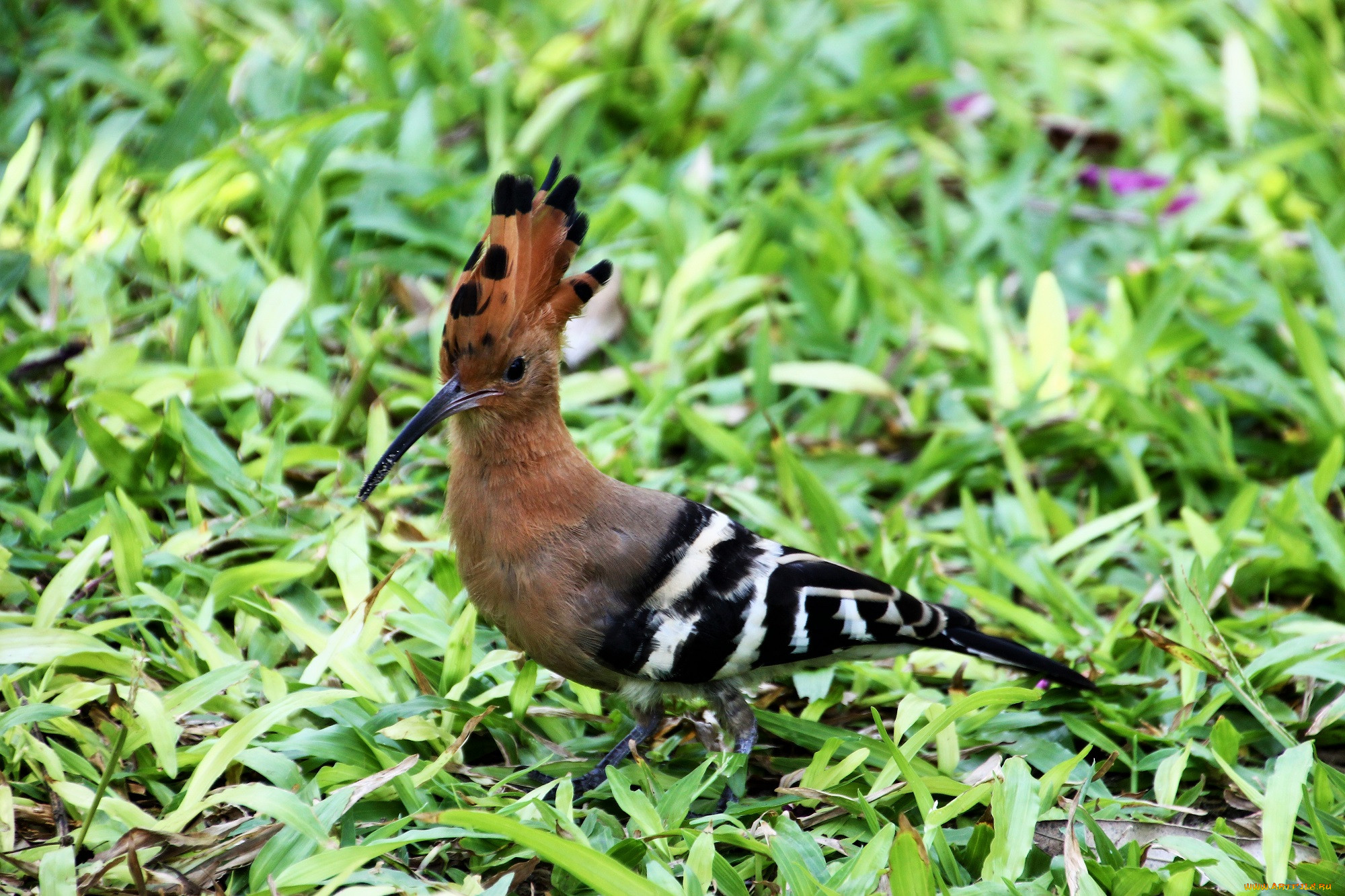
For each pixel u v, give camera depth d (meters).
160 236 11.27
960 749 8.09
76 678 7.66
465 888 6.42
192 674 7.92
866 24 15.61
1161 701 8.46
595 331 11.80
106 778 6.52
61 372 9.95
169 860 6.62
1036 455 11.16
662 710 7.96
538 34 14.77
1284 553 9.57
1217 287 12.39
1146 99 15.36
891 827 6.65
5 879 6.62
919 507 10.63
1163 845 6.92
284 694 7.69
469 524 7.49
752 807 7.37
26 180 12.29
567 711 8.14
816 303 12.30
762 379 11.09
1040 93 15.62
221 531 9.14
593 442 10.43
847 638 7.64
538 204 7.51
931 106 15.02
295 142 12.21
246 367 10.25
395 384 10.88
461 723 7.76
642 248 12.70
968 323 12.06
